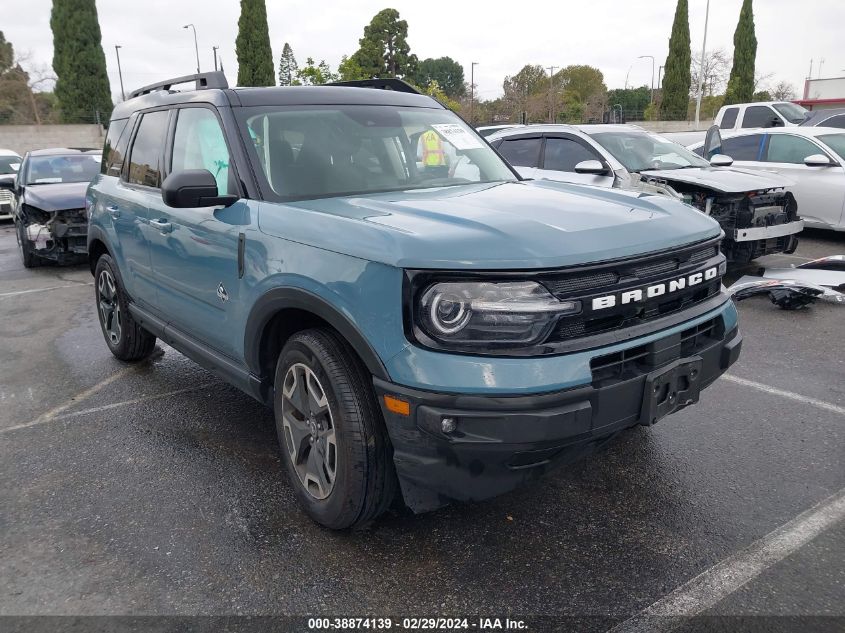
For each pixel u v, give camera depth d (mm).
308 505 2967
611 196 3180
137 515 3127
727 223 7102
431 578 2625
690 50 41062
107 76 37969
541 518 3014
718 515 2996
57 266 10086
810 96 41500
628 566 2666
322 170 3363
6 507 3232
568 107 49188
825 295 6461
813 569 2607
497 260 2338
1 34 44062
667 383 2605
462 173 3801
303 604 2500
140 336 5117
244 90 3598
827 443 3646
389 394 2432
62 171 10430
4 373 5230
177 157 3893
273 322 3082
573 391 2346
